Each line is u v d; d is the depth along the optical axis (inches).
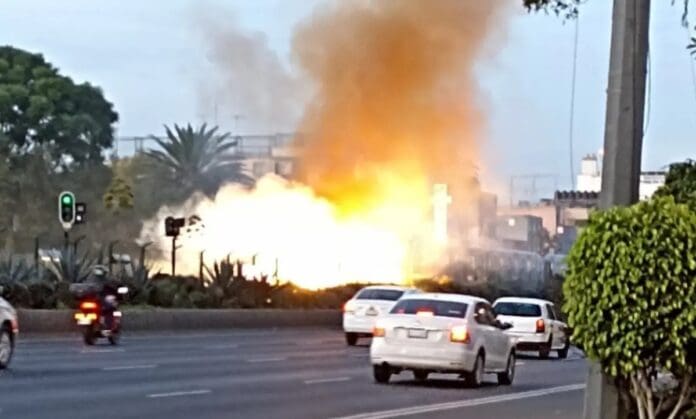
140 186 3316.9
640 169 460.1
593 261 441.1
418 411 839.1
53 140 3036.4
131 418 731.4
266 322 1972.2
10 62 3043.8
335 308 2249.0
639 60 455.2
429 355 1048.8
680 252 435.5
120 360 1167.0
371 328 1612.9
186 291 1920.5
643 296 435.5
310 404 857.5
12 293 1525.6
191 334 1728.6
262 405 834.8
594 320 440.5
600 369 452.8
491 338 1099.9
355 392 970.7
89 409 764.6
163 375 1030.4
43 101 2994.6
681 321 434.3
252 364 1206.9
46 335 1465.3
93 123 3110.2
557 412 861.8
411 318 1061.8
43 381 929.5
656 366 441.1
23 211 2886.3
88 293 1366.9
